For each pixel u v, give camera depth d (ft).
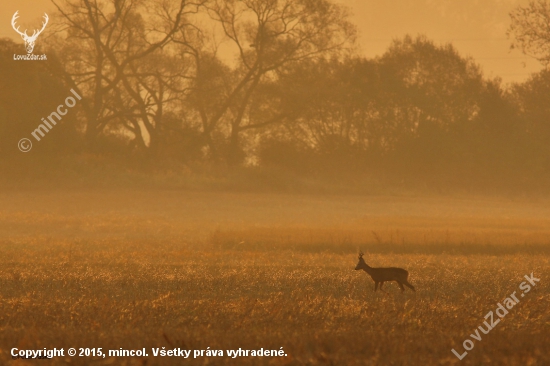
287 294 60.90
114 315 49.08
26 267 81.20
